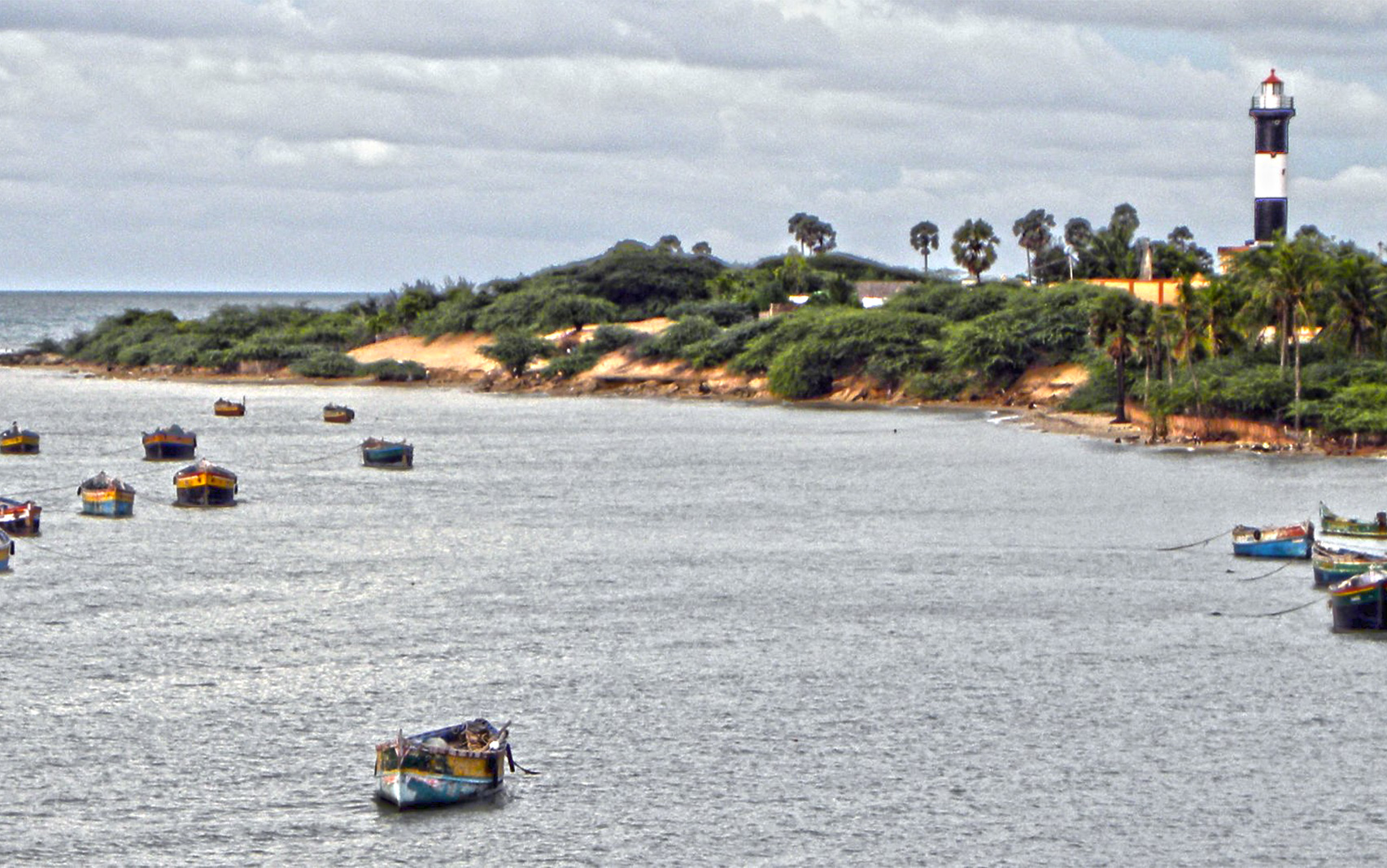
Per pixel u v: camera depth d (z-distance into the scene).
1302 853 188.62
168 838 193.25
